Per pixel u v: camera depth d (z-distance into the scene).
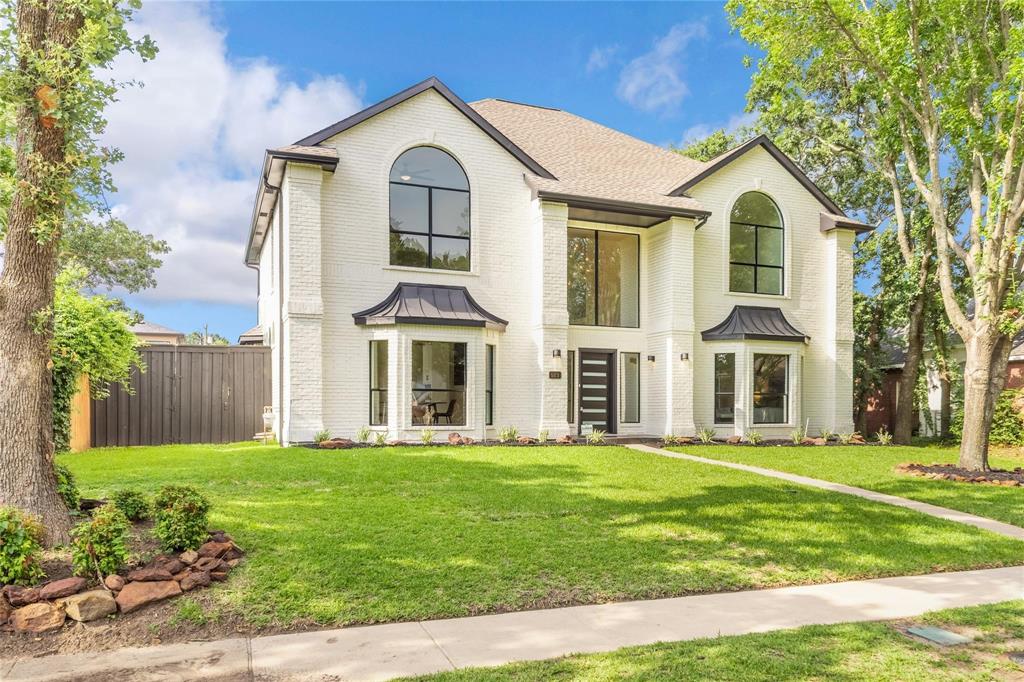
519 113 20.81
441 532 6.96
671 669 4.04
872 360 21.75
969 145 13.34
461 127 15.66
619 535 7.17
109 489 8.59
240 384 16.27
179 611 4.80
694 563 6.36
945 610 5.36
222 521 6.90
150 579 5.03
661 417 17.09
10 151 6.91
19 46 5.50
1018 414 18.12
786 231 18.73
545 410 15.61
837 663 4.17
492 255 15.80
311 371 13.84
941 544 7.45
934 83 13.92
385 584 5.46
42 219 5.66
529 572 5.89
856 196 21.88
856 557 6.81
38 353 5.80
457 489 9.24
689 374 16.83
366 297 14.66
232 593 5.12
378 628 4.75
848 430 18.78
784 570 6.35
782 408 17.91
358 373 14.52
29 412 5.69
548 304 15.68
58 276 11.34
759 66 15.29
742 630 4.83
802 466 12.91
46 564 5.21
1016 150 12.60
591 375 17.22
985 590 6.00
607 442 15.65
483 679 3.88
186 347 15.84
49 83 5.48
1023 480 11.73
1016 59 11.18
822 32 13.84
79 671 4.00
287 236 13.80
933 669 4.10
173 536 5.54
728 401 17.56
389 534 6.79
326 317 14.29
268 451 12.55
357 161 14.66
